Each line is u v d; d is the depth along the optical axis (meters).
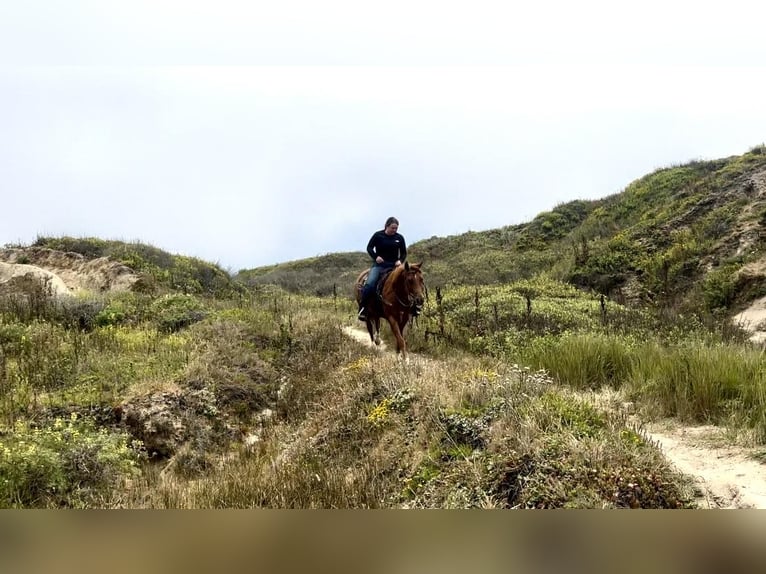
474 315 16.17
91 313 15.48
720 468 5.78
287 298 24.84
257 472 7.54
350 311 20.61
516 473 5.16
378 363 9.71
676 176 30.69
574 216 38.25
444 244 44.00
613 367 9.45
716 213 23.06
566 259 28.33
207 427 9.86
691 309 18.30
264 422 10.48
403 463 6.56
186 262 27.81
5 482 6.71
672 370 8.39
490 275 31.62
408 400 7.73
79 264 24.50
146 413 9.59
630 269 23.11
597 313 16.20
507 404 6.36
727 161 30.72
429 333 14.28
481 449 5.92
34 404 9.41
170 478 8.39
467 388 7.15
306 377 11.77
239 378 11.54
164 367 11.35
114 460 7.89
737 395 7.50
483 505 4.84
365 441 7.55
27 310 15.00
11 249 28.11
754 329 14.95
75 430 8.12
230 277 30.75
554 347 10.35
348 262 52.22
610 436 5.44
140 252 26.72
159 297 18.94
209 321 15.05
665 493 4.68
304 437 8.72
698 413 7.40
